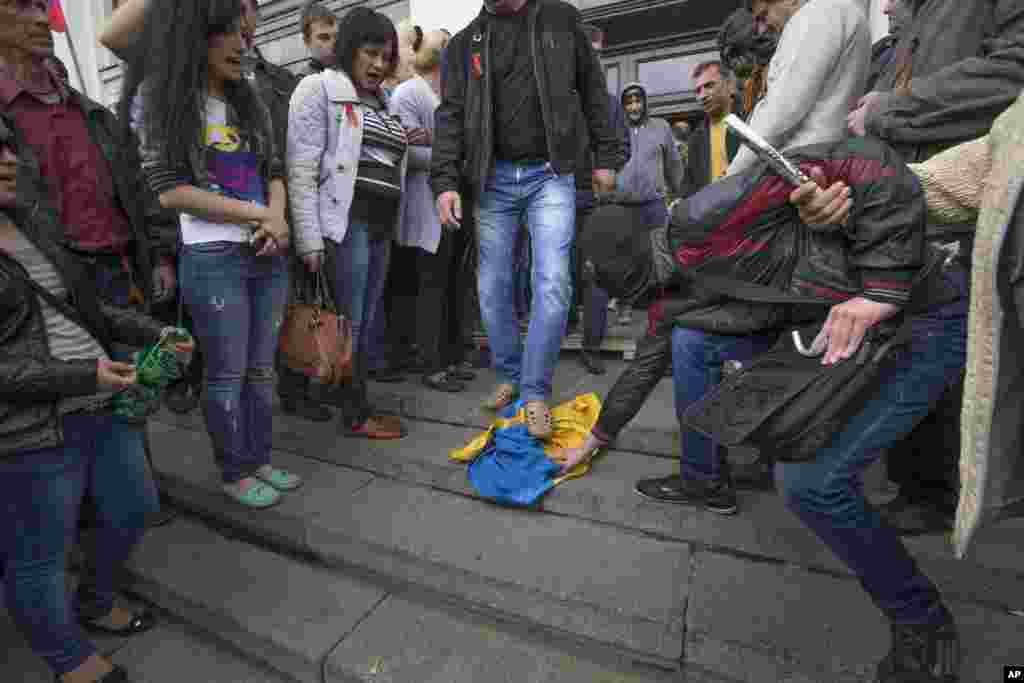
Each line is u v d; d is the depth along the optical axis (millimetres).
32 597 1422
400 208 2801
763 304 1205
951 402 1524
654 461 2156
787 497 1179
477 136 2240
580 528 1885
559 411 2395
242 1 1799
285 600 1847
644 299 1719
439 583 1770
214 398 2016
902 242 961
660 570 1655
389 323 3234
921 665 1156
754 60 2158
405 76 3477
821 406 1028
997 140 850
